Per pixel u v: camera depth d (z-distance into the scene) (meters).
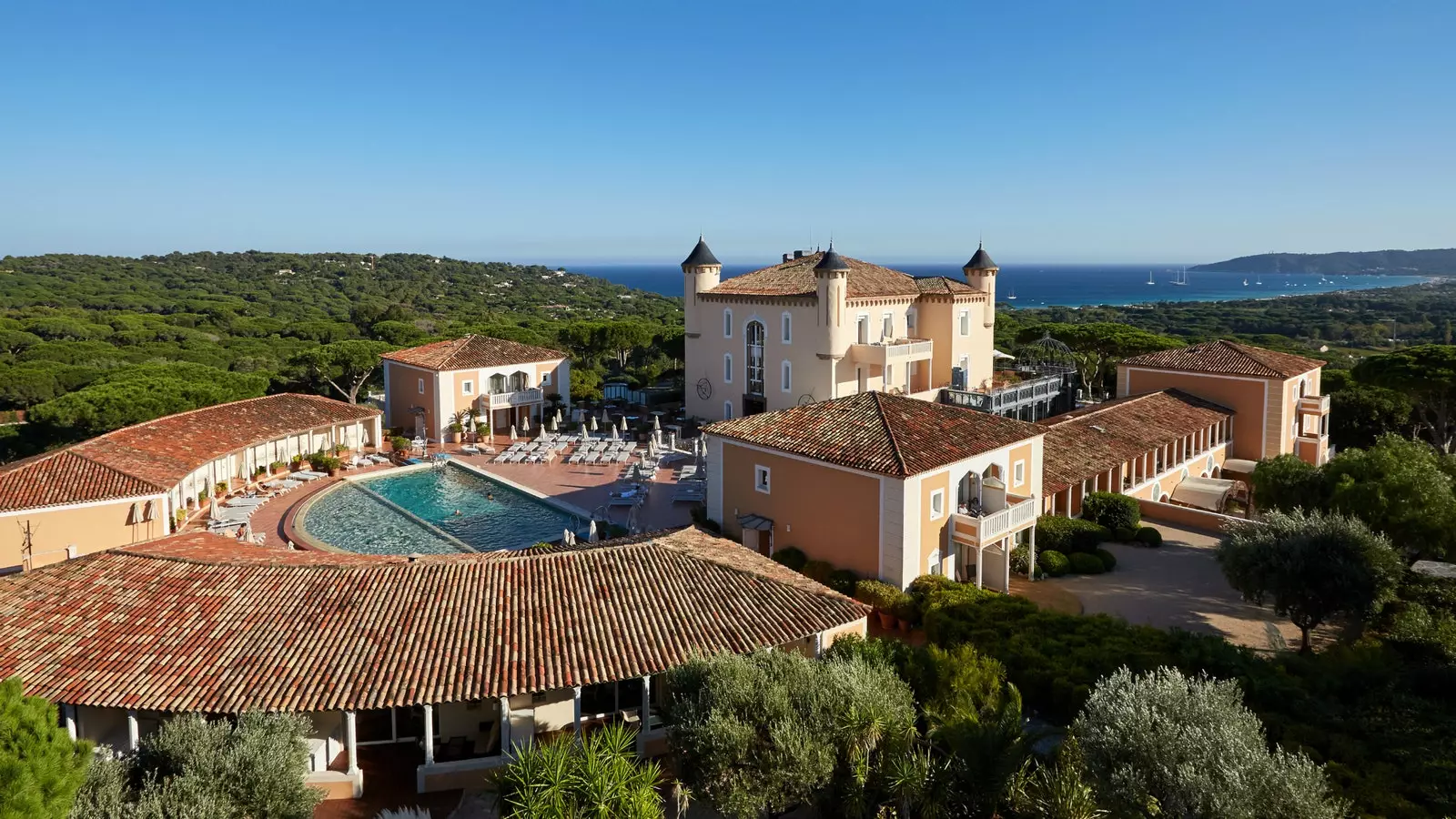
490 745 20.31
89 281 156.62
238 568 22.28
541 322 102.31
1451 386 47.06
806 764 15.20
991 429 33.50
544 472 49.78
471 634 20.09
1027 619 25.11
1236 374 49.59
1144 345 66.06
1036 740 16.53
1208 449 48.41
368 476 49.06
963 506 31.95
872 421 32.44
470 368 59.81
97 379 64.38
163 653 19.05
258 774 15.41
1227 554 26.72
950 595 27.27
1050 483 36.00
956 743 15.74
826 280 53.00
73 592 21.30
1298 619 25.50
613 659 19.39
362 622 20.39
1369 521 30.06
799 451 31.84
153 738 16.55
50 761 12.68
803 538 32.38
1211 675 21.22
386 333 87.38
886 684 17.72
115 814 13.95
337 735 19.78
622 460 52.31
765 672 17.12
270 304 147.12
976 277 62.25
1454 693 21.03
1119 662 21.83
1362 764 17.16
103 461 35.81
